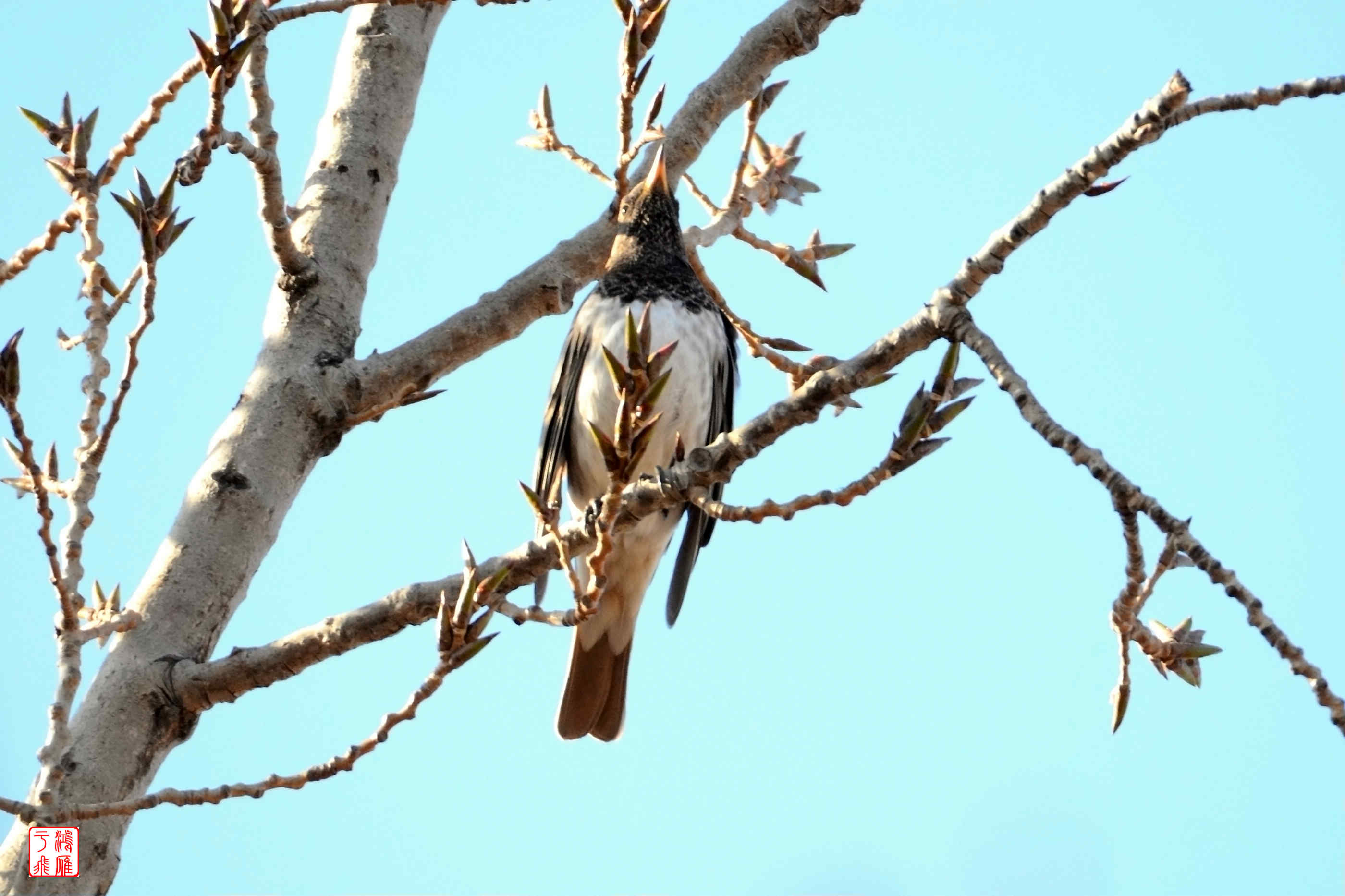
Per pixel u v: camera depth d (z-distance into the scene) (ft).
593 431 25.05
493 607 26.09
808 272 39.88
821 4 42.01
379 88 39.81
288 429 34.71
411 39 40.75
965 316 26.50
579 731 42.55
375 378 35.96
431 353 36.81
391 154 39.29
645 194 43.42
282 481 34.32
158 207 27.66
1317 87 24.09
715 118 41.86
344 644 30.66
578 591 27.04
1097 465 23.95
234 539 33.30
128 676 31.22
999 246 26.27
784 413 28.22
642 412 24.95
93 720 30.68
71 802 29.58
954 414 25.81
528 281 38.65
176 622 32.17
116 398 27.76
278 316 36.45
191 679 31.17
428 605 30.14
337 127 39.27
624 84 29.27
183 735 31.37
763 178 40.73
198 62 30.76
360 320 37.06
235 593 33.06
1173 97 24.34
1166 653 25.31
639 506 29.14
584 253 39.55
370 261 37.96
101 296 29.12
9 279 31.32
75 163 29.78
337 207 37.83
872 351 27.35
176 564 32.83
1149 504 23.45
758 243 39.81
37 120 30.66
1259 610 22.63
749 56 41.78
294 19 29.30
